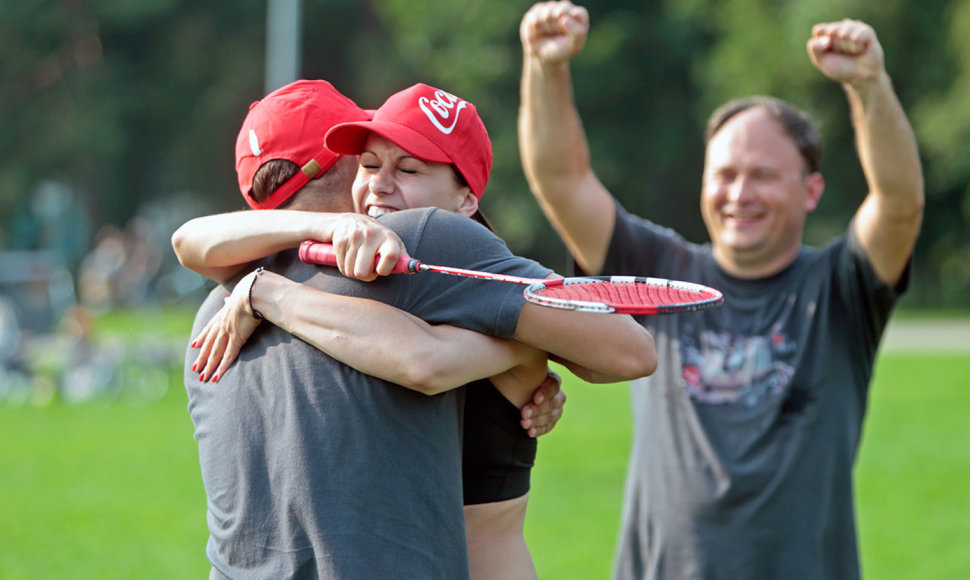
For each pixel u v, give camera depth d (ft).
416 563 26.14
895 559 83.35
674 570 43.21
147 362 179.83
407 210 28.84
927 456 121.80
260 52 489.26
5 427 147.54
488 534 30.35
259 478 27.35
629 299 25.90
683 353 44.70
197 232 30.17
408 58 452.76
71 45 496.23
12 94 490.08
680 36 410.11
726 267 45.96
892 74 366.84
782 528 41.98
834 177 379.14
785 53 362.74
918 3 351.46
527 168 46.50
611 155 418.92
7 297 178.60
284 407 27.30
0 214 474.08
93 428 147.13
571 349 27.66
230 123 495.82
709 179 46.03
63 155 473.67
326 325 26.99
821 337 43.57
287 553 26.63
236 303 28.40
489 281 27.53
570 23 42.32
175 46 494.18
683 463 43.45
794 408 43.06
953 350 229.25
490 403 29.96
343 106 31.60
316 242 28.22
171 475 116.67
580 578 76.69
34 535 91.45
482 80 409.90
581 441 131.75
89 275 236.43
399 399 26.91
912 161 41.37
